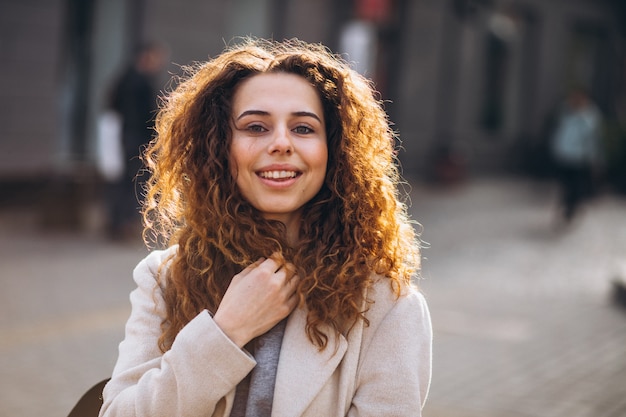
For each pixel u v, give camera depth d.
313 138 1.95
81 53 13.33
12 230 10.78
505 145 22.48
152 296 2.00
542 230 13.80
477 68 21.44
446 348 6.40
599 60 25.27
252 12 15.83
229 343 1.81
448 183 19.02
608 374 5.89
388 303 1.93
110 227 10.66
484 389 5.44
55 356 5.90
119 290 8.06
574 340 6.84
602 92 25.30
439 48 20.16
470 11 20.58
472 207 15.97
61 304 7.36
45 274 8.46
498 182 20.67
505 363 6.06
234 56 2.00
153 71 10.51
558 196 18.66
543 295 8.76
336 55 2.16
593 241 13.01
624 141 20.86
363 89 2.02
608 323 7.54
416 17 19.31
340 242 1.96
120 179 10.47
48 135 12.93
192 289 1.95
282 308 1.88
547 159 23.19
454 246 11.62
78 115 13.39
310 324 1.87
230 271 1.97
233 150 1.95
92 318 6.99
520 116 23.11
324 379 1.86
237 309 1.86
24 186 12.58
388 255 1.94
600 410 5.11
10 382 5.30
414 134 19.59
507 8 21.89
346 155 1.97
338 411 1.87
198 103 1.99
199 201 1.98
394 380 1.87
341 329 1.91
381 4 18.16
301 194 1.94
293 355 1.88
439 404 5.09
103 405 1.91
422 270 9.75
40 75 12.73
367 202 1.97
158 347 1.95
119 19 13.62
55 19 12.85
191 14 14.63
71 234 10.75
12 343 6.12
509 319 7.51
